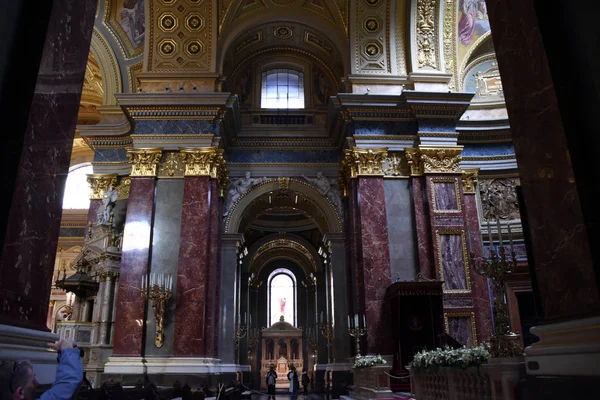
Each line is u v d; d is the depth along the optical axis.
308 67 18.03
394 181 14.44
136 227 13.41
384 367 10.40
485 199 16.67
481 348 5.77
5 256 3.42
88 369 13.83
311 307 27.23
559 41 4.29
